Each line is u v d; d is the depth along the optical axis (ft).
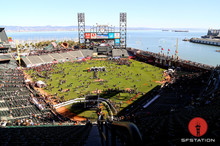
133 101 158.81
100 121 43.96
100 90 185.68
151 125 54.70
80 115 138.10
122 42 407.85
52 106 148.05
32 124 102.17
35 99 153.79
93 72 252.83
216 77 171.53
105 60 336.29
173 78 213.87
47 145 41.57
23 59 299.58
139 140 13.66
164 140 28.73
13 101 140.56
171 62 280.92
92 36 385.09
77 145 41.22
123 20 394.93
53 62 316.40
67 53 357.82
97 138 48.08
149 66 287.48
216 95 110.11
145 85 199.52
